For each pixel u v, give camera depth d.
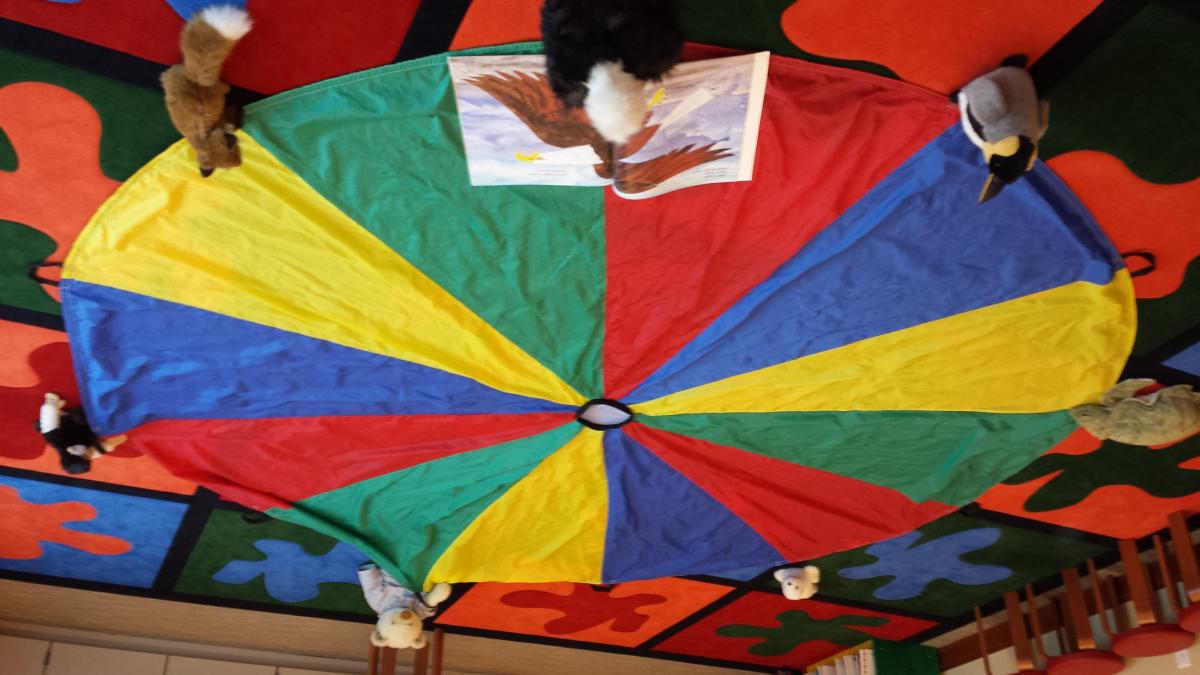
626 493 3.63
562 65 1.71
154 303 2.65
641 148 2.22
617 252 2.54
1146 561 4.53
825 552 3.96
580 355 2.92
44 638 5.06
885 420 3.24
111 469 3.64
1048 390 3.12
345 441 3.23
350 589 4.72
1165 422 3.16
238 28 1.94
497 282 2.63
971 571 4.64
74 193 2.44
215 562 4.44
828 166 2.32
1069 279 2.72
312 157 2.28
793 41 2.07
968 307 2.78
